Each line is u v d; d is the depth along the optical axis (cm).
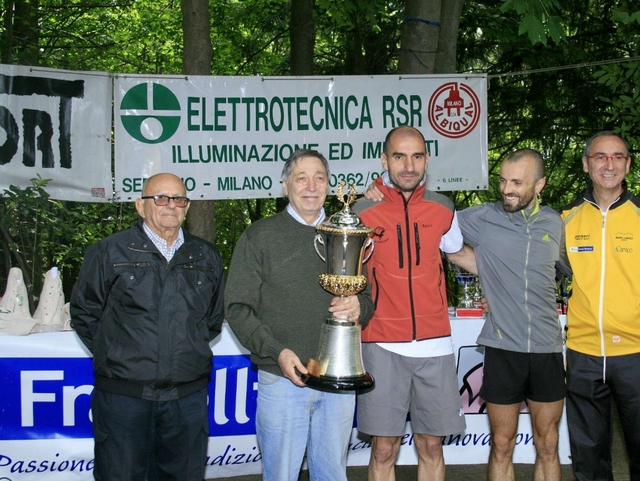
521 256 376
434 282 365
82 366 422
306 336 324
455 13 681
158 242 333
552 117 984
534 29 507
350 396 333
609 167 371
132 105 579
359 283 315
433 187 614
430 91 612
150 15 1297
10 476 416
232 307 321
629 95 793
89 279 324
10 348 414
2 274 898
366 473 471
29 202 586
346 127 604
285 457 323
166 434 327
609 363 376
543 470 389
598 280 377
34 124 565
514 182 373
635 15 698
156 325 318
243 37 1263
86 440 424
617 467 476
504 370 380
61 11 1179
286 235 327
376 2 881
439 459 377
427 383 364
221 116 590
